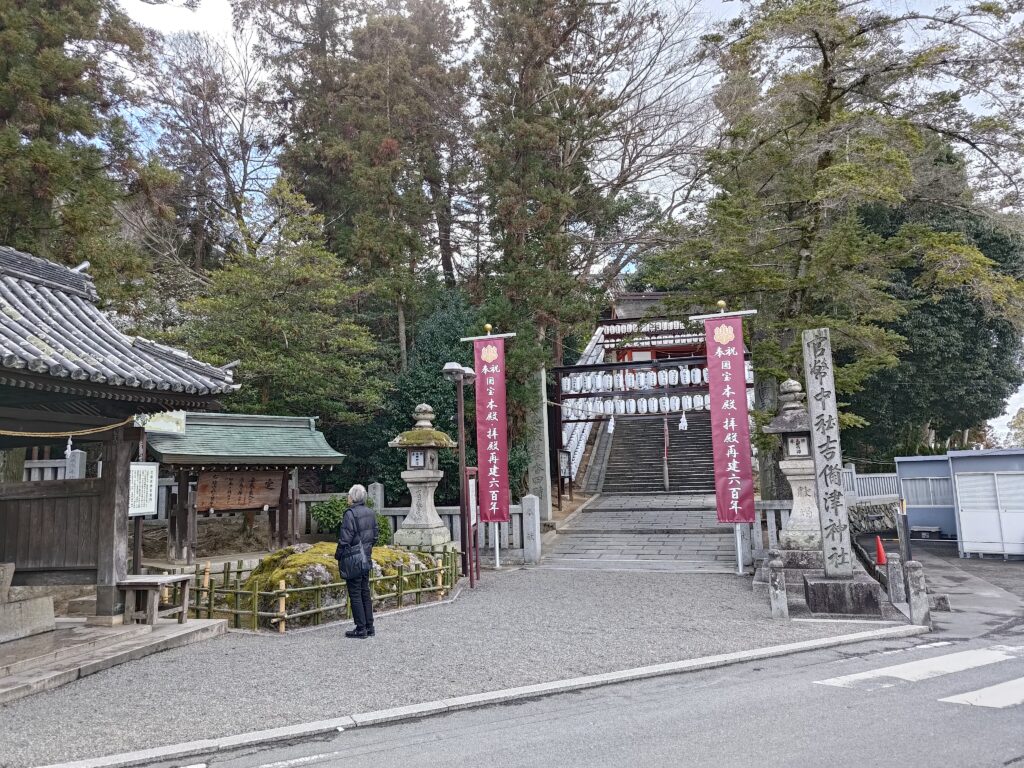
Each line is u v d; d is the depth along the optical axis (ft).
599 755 13.94
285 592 26.86
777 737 14.64
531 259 55.31
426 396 55.47
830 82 44.06
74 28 41.96
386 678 20.12
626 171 68.18
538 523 46.70
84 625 25.55
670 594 34.24
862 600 28.43
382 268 63.36
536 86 59.62
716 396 40.29
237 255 59.00
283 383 53.93
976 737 14.42
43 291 27.91
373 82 67.05
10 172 37.19
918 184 46.55
